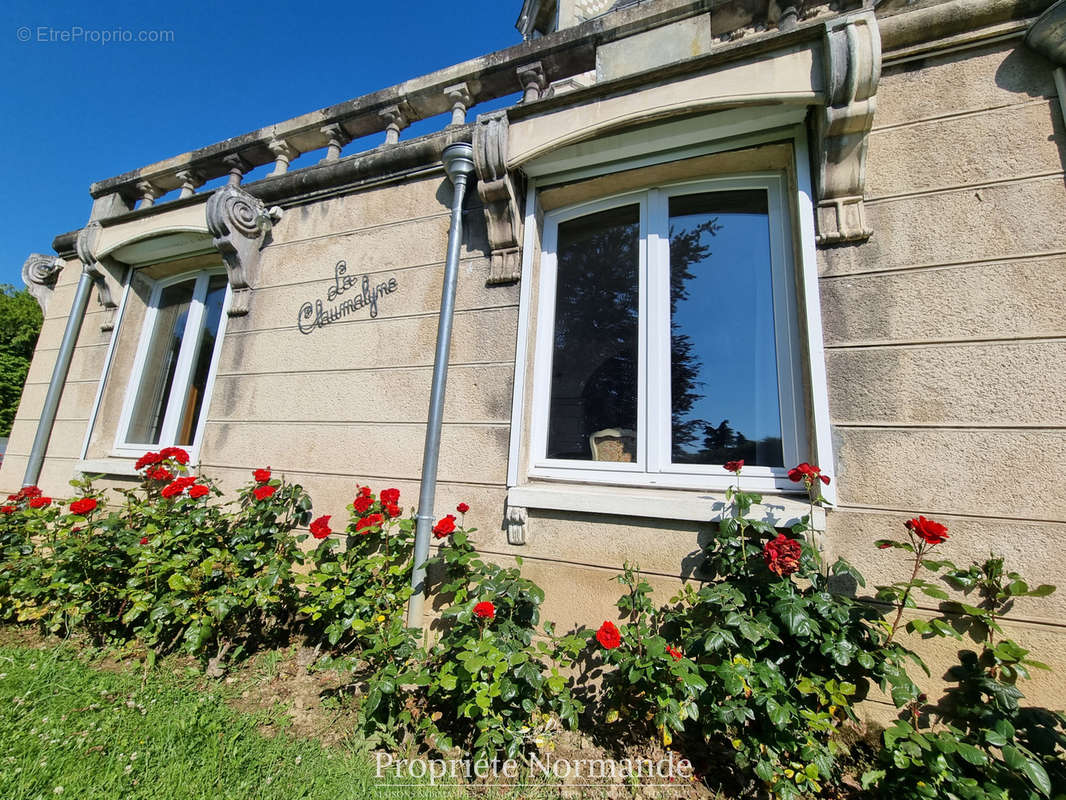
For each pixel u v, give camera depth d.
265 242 3.76
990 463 1.84
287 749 1.84
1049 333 1.85
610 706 2.12
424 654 2.11
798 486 2.15
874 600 1.87
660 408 2.49
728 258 2.56
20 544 3.19
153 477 3.22
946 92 2.16
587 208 2.89
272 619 2.84
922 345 2.00
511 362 2.70
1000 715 1.62
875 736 1.81
